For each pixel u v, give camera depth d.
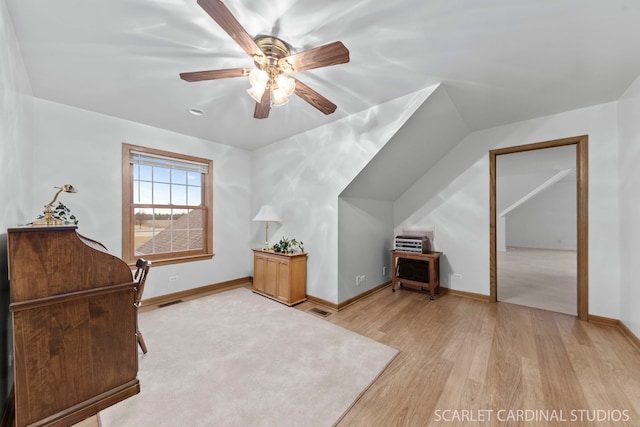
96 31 1.50
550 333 2.28
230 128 3.19
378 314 2.75
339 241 2.98
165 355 1.94
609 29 1.47
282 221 3.64
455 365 1.81
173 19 1.40
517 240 8.40
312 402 1.46
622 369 1.73
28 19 1.40
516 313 2.76
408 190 3.86
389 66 1.88
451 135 3.10
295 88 1.71
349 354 1.95
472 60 1.81
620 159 2.33
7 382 1.44
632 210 2.12
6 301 1.44
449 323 2.51
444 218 3.52
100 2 1.28
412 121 2.43
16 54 1.58
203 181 3.68
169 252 3.30
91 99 2.41
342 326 2.45
